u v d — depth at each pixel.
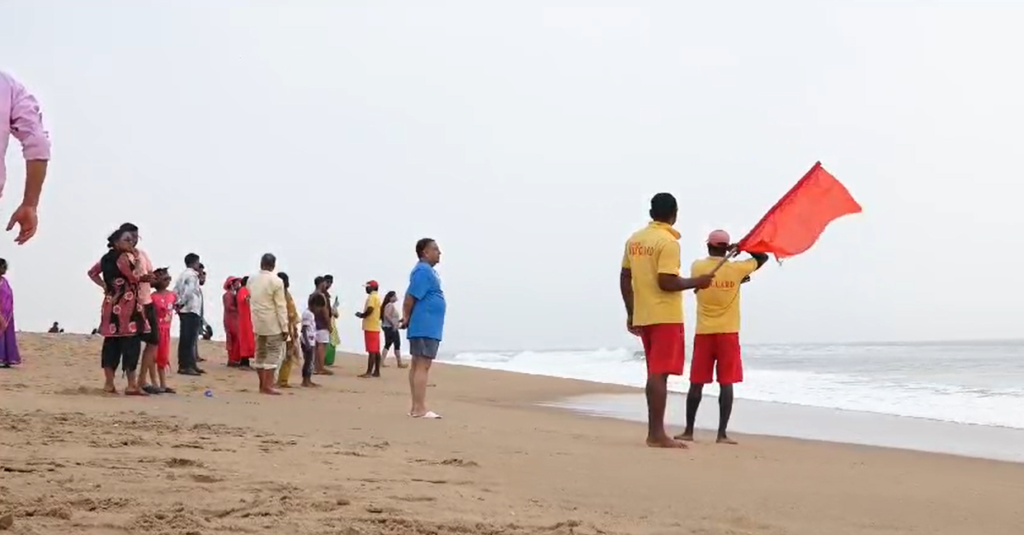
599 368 28.89
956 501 5.46
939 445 9.13
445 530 3.96
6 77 3.40
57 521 3.74
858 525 4.66
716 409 13.23
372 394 13.49
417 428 8.30
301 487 4.68
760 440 9.24
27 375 13.06
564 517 4.40
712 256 8.58
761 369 27.72
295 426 7.87
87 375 13.43
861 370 25.47
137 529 3.69
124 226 10.52
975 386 17.36
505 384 18.25
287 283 13.71
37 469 4.82
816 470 6.66
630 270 7.96
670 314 7.61
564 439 7.99
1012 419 11.75
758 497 5.31
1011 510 5.20
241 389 12.80
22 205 3.44
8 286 14.52
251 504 4.21
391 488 4.84
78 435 6.25
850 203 8.07
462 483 5.20
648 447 7.59
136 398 10.08
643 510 4.75
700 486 5.60
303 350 14.23
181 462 5.23
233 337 16.59
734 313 8.55
